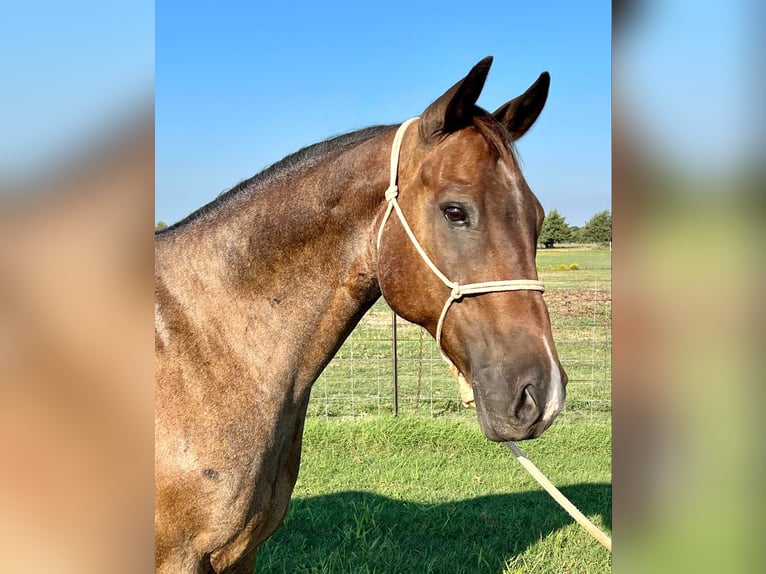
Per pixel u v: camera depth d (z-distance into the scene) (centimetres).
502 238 167
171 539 178
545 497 482
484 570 367
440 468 547
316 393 815
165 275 193
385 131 204
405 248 181
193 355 184
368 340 1098
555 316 1203
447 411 744
